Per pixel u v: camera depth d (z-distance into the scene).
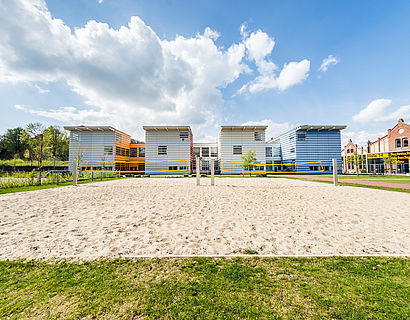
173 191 8.51
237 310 1.54
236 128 27.48
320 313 1.50
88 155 25.61
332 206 5.50
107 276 2.01
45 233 3.30
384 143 28.88
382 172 28.38
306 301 1.64
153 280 1.95
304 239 3.09
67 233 3.31
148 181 14.59
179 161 26.66
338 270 2.13
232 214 4.60
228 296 1.71
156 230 3.49
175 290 1.79
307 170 27.28
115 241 2.98
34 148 23.89
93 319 1.45
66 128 24.86
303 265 2.25
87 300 1.66
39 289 1.80
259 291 1.77
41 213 4.64
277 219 4.20
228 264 2.27
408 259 2.38
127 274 2.05
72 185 11.07
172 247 2.77
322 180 15.66
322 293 1.74
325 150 27.55
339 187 10.28
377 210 5.03
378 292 1.75
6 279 1.95
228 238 3.13
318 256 2.45
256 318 1.46
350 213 4.71
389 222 4.00
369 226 3.74
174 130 27.00
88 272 2.09
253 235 3.26
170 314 1.50
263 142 28.06
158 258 2.40
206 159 31.64
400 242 2.97
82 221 4.01
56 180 12.48
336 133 27.70
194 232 3.39
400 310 1.52
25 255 2.49
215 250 2.68
